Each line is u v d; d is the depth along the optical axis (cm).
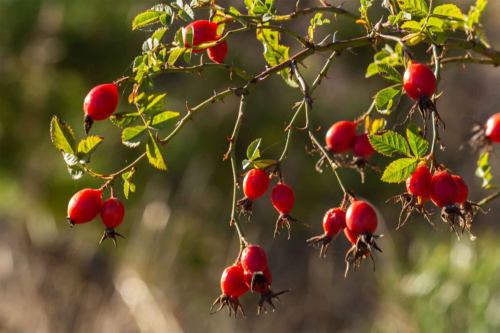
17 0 775
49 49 770
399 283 609
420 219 745
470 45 237
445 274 554
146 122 180
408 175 173
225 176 816
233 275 185
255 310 748
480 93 935
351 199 185
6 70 780
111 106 177
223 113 802
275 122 809
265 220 838
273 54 235
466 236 585
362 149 236
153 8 188
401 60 254
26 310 724
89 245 789
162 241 737
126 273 718
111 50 795
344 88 841
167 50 192
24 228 826
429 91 169
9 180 822
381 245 661
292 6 799
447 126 919
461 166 868
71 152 175
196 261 745
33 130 806
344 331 695
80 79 801
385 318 605
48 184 814
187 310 696
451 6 185
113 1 798
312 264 792
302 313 749
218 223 803
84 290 746
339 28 753
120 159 796
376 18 727
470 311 505
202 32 194
